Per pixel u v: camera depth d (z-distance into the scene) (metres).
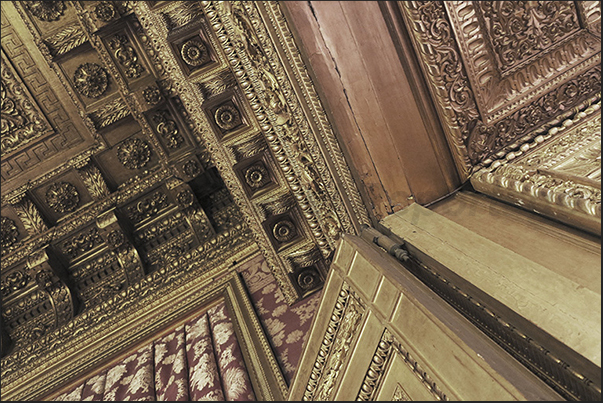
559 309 1.08
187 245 3.56
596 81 1.81
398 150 1.88
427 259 1.57
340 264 1.54
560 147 1.68
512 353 1.24
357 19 1.70
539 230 1.46
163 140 3.32
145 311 3.16
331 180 2.02
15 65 2.97
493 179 1.72
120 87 3.06
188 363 2.42
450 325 1.06
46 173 3.35
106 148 3.35
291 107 1.91
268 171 2.26
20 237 3.52
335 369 1.39
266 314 2.45
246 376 2.04
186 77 2.05
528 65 1.75
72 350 3.12
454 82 1.73
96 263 3.63
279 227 2.33
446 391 1.01
